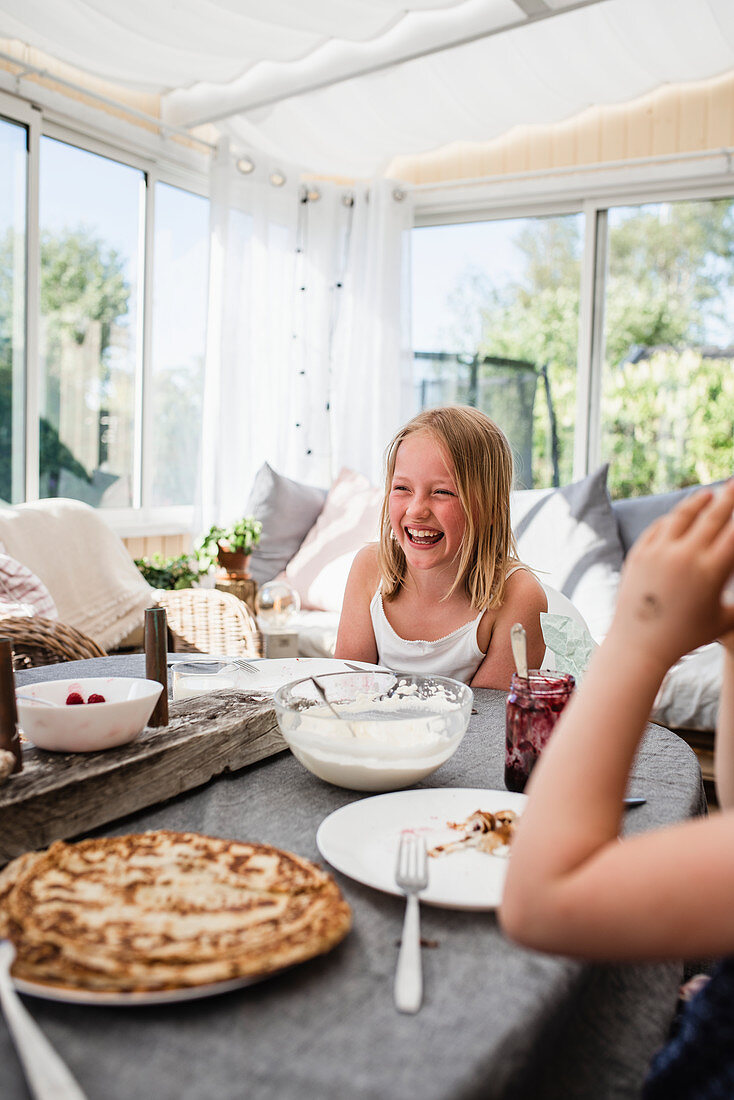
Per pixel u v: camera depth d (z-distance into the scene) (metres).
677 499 3.39
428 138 3.86
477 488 1.40
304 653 3.23
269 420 4.14
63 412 3.46
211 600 2.46
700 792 0.99
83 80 3.41
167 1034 0.51
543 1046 0.53
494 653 1.44
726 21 2.94
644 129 3.86
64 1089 0.45
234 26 2.87
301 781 0.96
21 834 0.74
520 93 3.48
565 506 3.38
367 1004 0.54
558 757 0.50
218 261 3.82
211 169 3.82
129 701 0.87
